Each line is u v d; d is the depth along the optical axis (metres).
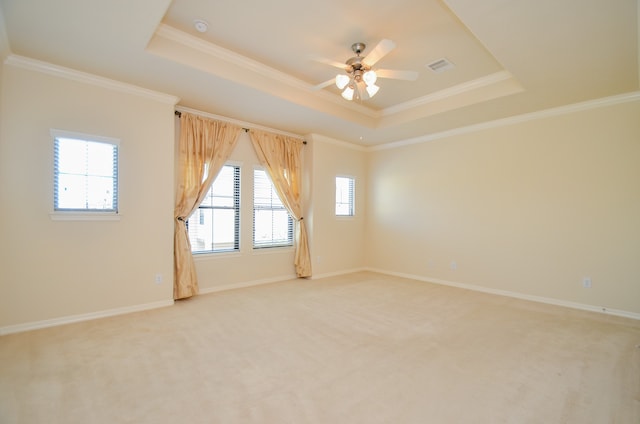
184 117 4.12
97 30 2.47
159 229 3.73
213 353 2.52
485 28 2.39
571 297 3.92
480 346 2.70
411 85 3.95
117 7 2.20
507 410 1.81
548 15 2.23
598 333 3.00
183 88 3.53
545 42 2.57
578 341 2.81
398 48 3.10
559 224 4.04
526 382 2.12
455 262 5.05
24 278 2.94
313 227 5.46
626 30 2.39
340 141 5.89
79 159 3.24
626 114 3.60
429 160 5.43
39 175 3.00
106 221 3.37
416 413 1.77
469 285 4.86
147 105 3.62
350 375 2.20
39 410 1.76
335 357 2.47
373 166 6.38
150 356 2.45
